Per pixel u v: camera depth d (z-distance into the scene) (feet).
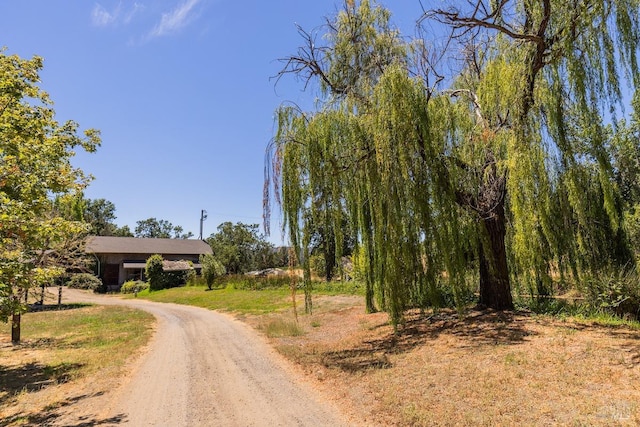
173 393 23.41
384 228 31.91
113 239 173.17
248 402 21.22
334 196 33.17
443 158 32.19
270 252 193.77
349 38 38.93
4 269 23.98
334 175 32.76
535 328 30.37
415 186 31.27
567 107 28.99
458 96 36.91
